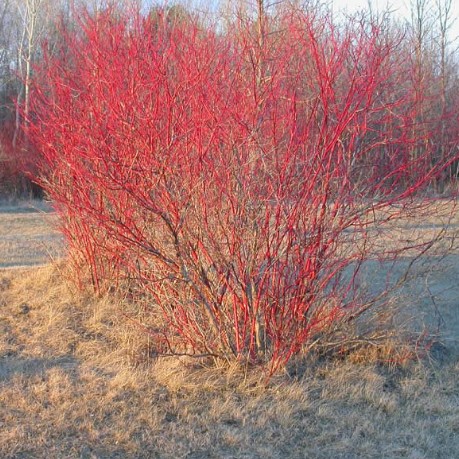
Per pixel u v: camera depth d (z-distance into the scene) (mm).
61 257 7773
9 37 19703
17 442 3645
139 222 5000
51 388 4359
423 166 4465
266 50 4145
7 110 18719
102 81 4871
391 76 4555
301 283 4250
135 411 4023
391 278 6766
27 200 16984
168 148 4020
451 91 5336
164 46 4617
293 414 4000
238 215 4168
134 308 5992
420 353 4891
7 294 6816
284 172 4000
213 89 4113
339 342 4734
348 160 4121
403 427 3902
